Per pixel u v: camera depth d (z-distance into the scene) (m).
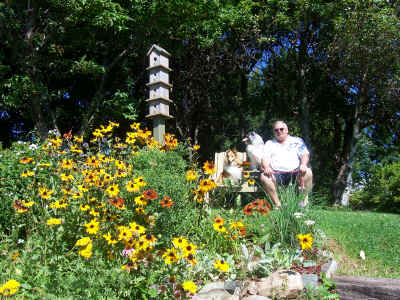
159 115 6.18
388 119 15.97
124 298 2.77
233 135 16.52
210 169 4.21
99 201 3.63
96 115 12.09
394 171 12.63
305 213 3.90
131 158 4.89
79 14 10.52
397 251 4.11
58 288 2.59
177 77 14.34
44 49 11.80
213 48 13.98
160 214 3.47
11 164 3.94
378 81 13.23
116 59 12.24
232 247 3.76
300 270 3.33
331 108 17.20
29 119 12.66
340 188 15.22
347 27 12.55
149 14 11.43
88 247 2.72
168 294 2.75
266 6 13.83
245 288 3.03
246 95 16.16
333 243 4.28
